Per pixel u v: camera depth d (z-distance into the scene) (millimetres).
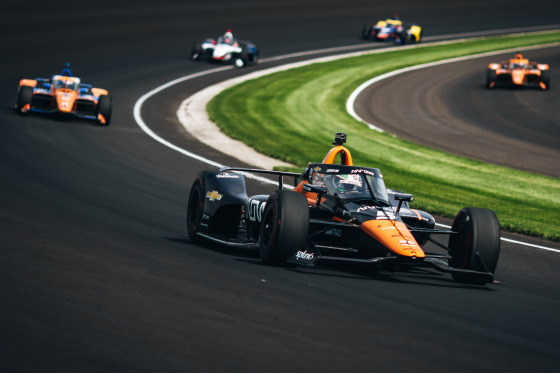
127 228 41000
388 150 82375
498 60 160875
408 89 128250
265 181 61875
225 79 128375
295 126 93875
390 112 109625
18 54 136875
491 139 94625
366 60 154125
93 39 157875
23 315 21766
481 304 29391
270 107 106625
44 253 30703
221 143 80250
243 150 77000
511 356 22312
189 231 40031
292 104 109875
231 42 142875
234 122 93625
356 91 123750
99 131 81312
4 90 105250
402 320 25391
